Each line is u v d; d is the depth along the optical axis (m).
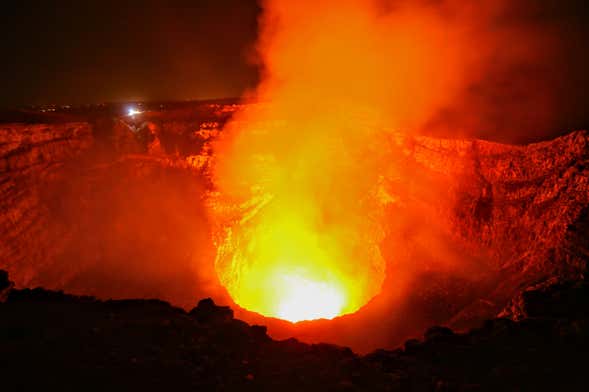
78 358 4.26
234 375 4.26
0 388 3.75
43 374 3.97
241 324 5.44
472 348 5.05
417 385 4.33
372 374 4.47
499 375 4.46
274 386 4.16
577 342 4.96
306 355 4.79
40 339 4.61
